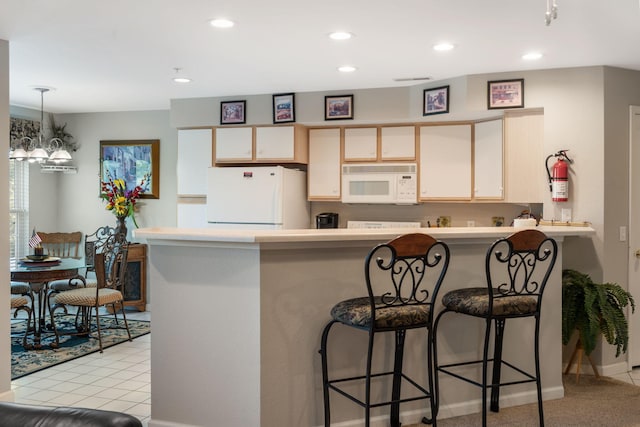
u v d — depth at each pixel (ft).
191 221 19.26
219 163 18.80
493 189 15.99
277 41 12.27
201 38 12.09
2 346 11.56
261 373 9.15
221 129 18.72
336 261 9.85
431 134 17.24
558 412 11.14
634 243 14.55
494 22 10.96
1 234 11.58
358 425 10.08
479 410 11.19
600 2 9.86
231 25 11.20
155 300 9.99
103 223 22.56
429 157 17.26
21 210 21.76
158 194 21.91
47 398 12.17
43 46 12.69
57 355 15.56
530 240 9.65
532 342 11.75
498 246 11.34
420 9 10.25
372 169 17.80
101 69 14.94
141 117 22.08
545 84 14.62
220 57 13.64
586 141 14.24
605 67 14.16
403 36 11.86
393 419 10.16
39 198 22.36
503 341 11.48
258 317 9.15
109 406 11.68
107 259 17.17
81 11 10.41
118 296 16.83
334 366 9.86
